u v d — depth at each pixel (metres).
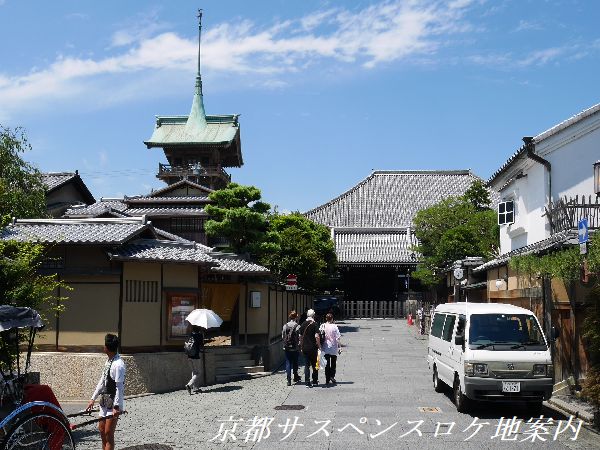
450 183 71.00
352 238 58.97
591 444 10.02
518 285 18.25
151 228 18.30
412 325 42.25
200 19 73.25
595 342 11.09
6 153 21.06
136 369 16.28
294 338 17.42
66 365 16.09
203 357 18.02
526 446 9.88
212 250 26.39
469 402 12.67
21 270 11.48
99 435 11.27
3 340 10.38
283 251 34.34
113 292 16.42
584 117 19.69
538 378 11.87
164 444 10.23
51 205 35.28
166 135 69.25
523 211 21.84
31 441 7.76
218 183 66.19
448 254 37.28
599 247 11.59
